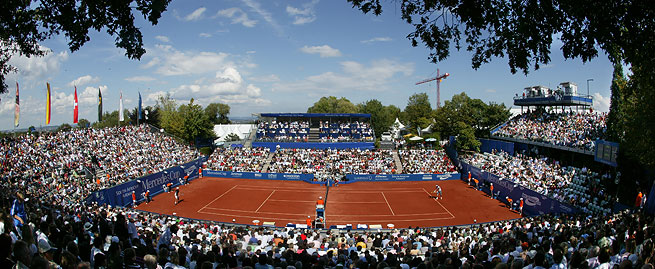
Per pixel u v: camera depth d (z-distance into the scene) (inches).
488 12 453.1
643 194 1114.7
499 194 1802.4
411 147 2923.2
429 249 729.6
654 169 1198.9
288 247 737.6
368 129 3080.7
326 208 1676.9
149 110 3831.2
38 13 469.1
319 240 911.7
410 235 927.7
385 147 2984.7
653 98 915.4
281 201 1802.4
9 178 1373.0
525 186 1596.9
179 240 783.7
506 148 2272.4
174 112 4033.0
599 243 509.0
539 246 556.4
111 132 2362.2
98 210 1128.2
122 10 456.1
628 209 1083.9
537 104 2383.1
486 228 1071.0
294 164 2437.3
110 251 354.0
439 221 1473.9
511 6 462.6
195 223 1138.0
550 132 1999.3
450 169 2358.5
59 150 1825.8
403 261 531.2
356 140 2878.9
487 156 2341.3
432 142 3169.3
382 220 1491.1
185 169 2304.4
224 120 5477.4
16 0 452.8
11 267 250.8
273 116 3048.7
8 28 515.5
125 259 348.5
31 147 1759.4
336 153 2610.7
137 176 1850.4
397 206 1700.3
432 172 2326.5
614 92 1381.6
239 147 3024.1
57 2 454.9
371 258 489.1
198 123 3026.6
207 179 2378.2
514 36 472.1
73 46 474.3
